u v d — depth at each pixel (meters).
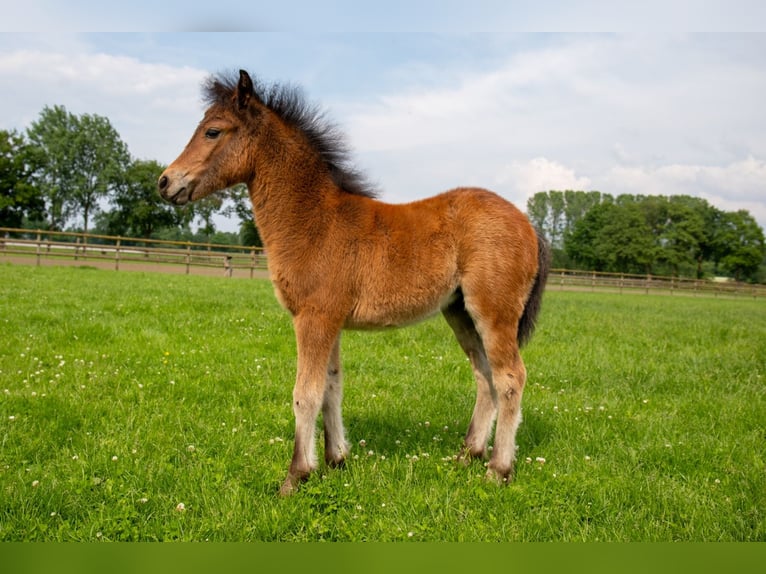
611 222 67.88
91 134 60.59
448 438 4.84
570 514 3.53
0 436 4.30
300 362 3.89
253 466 4.02
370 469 4.02
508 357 4.06
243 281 19.98
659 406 5.91
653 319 14.15
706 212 70.56
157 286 15.50
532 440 4.85
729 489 3.91
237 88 4.06
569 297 24.23
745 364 7.96
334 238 3.94
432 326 9.91
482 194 4.21
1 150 51.59
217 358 7.03
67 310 9.87
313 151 4.15
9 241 24.56
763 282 69.69
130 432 4.52
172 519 3.30
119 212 59.75
